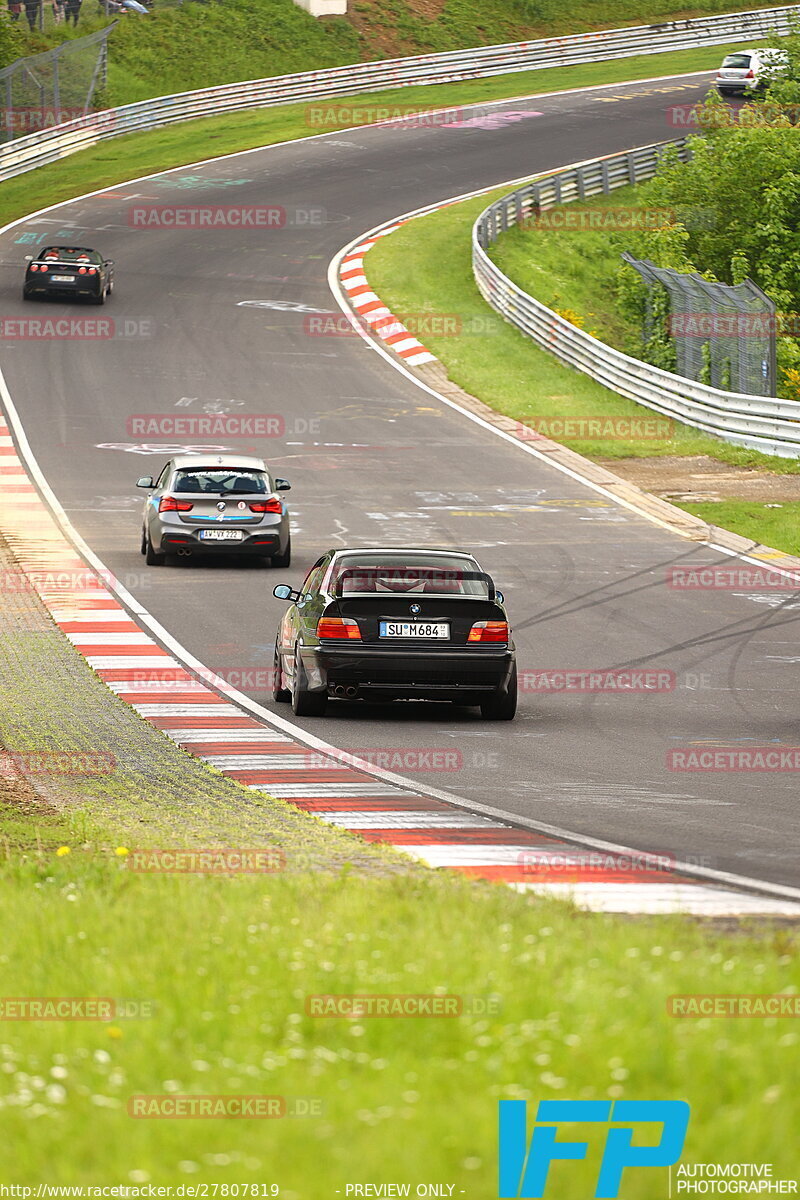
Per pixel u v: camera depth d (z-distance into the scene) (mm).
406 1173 15039
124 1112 16812
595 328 181500
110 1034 19281
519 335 163750
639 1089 17109
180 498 85188
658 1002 19844
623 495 110125
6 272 178125
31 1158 15609
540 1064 17719
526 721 54062
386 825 38344
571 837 37000
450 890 28391
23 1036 19562
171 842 35562
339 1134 15984
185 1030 19578
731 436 126688
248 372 146500
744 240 184125
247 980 21469
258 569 86438
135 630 69875
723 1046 17891
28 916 26188
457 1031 19141
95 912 26156
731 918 28516
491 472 117000
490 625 53156
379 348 157625
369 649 52469
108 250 190250
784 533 97188
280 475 114125
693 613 75812
